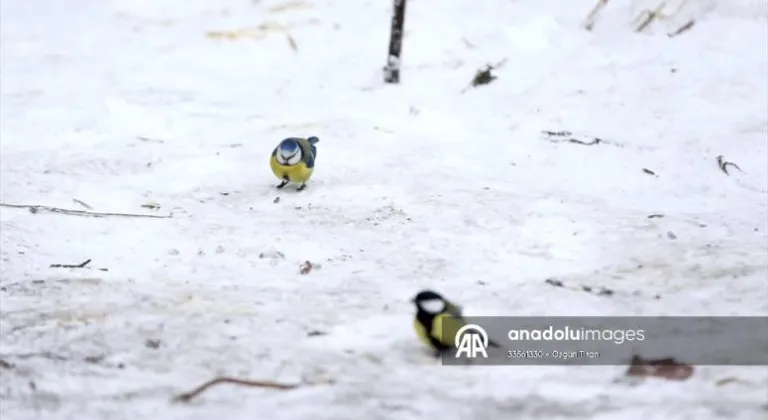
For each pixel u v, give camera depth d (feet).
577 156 49.78
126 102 62.13
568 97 58.80
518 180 46.44
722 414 21.38
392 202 43.19
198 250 37.88
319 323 29.22
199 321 29.73
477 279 33.50
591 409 22.11
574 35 68.95
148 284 33.91
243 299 31.86
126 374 25.61
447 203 42.68
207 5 88.84
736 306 29.76
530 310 29.89
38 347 27.89
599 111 56.39
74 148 53.78
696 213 41.16
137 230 40.60
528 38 69.41
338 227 40.16
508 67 64.69
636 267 34.12
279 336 28.17
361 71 67.92
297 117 58.65
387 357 26.16
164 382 24.97
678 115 54.90
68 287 33.73
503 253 36.32
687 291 31.42
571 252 36.17
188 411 23.00
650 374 24.23
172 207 43.78
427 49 70.08
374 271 34.73
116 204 44.50
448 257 36.09
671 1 69.62
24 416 23.06
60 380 25.32
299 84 66.18
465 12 76.07
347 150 51.96
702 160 48.57
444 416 22.11
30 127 57.93
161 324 29.53
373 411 22.54
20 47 79.46
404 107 59.62
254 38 77.36
